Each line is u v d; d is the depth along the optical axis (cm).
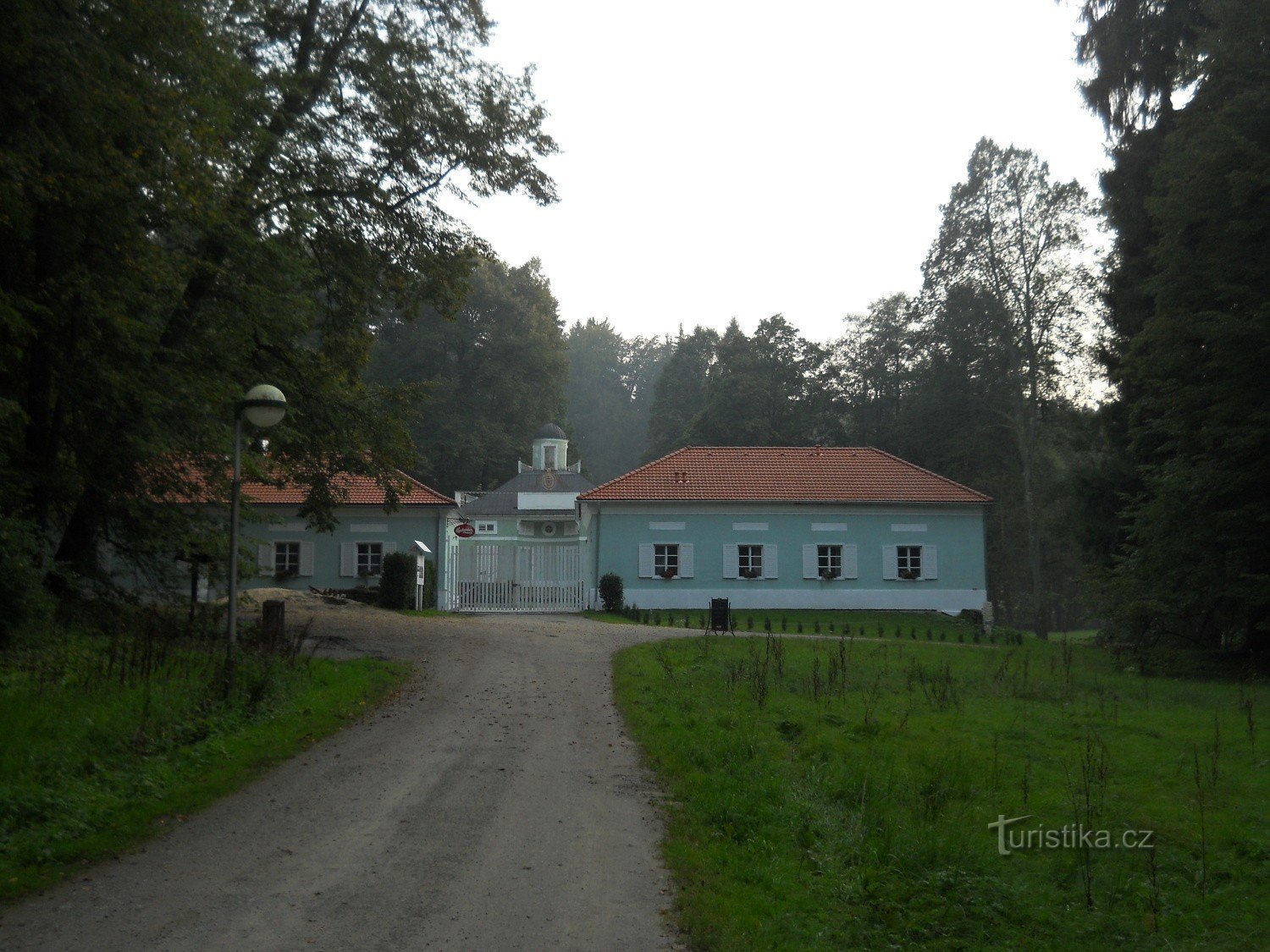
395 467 2420
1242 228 2316
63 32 1266
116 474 1836
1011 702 1642
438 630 2548
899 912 708
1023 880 796
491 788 978
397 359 7025
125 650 1359
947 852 824
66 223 1536
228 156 1585
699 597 4100
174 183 1518
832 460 4400
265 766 1055
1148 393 2908
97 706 1138
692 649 2239
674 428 8594
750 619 3136
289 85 1894
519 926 633
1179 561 2512
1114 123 3378
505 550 3912
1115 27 3278
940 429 5494
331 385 2236
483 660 1962
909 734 1300
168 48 1422
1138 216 3228
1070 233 4600
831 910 705
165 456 1864
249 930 616
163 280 1678
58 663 1345
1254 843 879
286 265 1942
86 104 1317
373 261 2272
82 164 1375
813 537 4159
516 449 7038
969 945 679
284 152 1947
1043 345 4734
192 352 1872
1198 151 2375
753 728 1277
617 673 1797
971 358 5088
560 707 1449
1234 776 1122
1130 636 2648
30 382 1697
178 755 1038
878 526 4181
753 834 846
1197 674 2400
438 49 2173
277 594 3108
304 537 3853
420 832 831
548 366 7412
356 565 3856
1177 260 2478
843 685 1652
